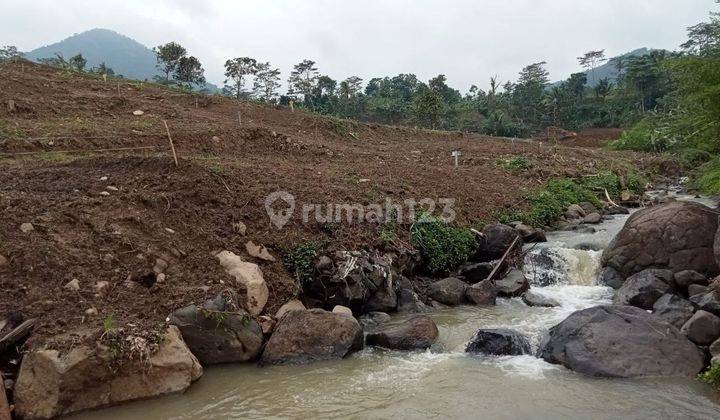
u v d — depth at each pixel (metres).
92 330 6.47
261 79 57.53
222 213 10.02
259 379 7.05
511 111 69.56
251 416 6.09
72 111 19.22
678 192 22.02
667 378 6.79
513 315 9.70
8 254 7.27
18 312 6.59
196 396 6.55
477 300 10.42
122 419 5.98
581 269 11.81
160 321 7.12
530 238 14.01
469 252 12.59
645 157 33.16
